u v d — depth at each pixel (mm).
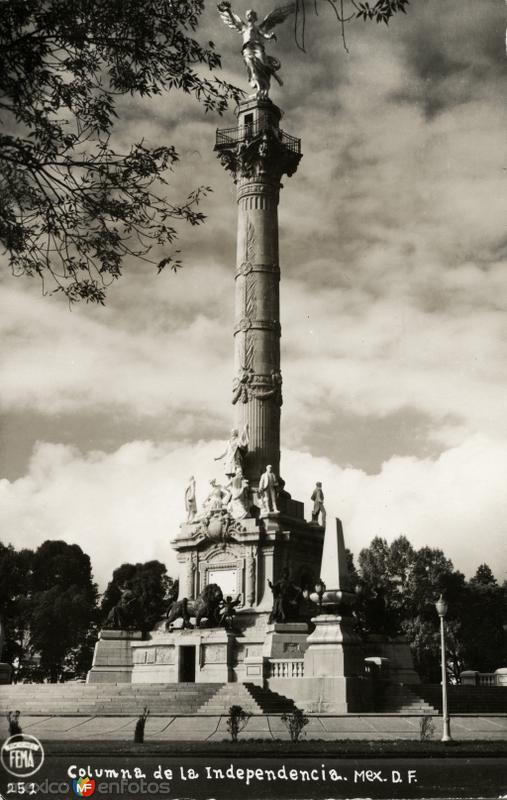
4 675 61156
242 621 67375
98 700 51844
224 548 72125
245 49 82125
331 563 52344
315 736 41375
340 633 50875
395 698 52375
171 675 63188
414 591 107250
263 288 77062
